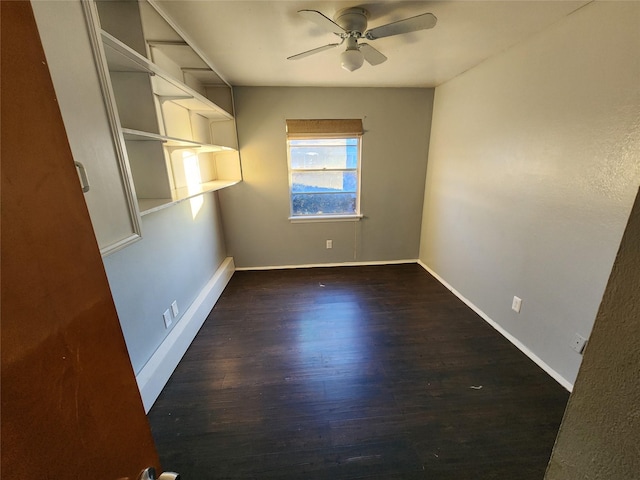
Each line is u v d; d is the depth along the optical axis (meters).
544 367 1.89
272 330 2.40
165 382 1.81
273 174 3.41
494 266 2.35
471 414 1.57
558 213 1.73
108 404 0.51
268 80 2.86
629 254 0.40
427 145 3.46
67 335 0.42
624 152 1.36
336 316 2.60
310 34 1.79
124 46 1.11
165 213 2.06
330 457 1.36
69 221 0.44
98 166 0.96
